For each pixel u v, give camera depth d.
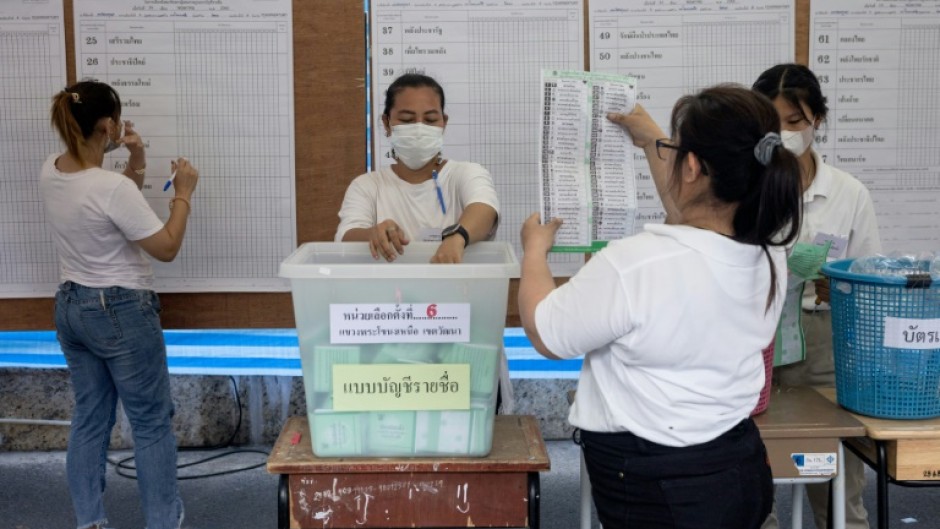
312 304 1.64
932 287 1.91
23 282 2.97
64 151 2.85
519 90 2.94
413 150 2.29
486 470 1.66
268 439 3.87
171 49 2.89
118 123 2.71
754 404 1.57
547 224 1.75
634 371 1.47
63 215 2.58
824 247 2.17
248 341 3.54
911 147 2.99
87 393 2.78
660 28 2.93
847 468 2.43
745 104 1.41
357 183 2.41
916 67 2.96
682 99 1.49
